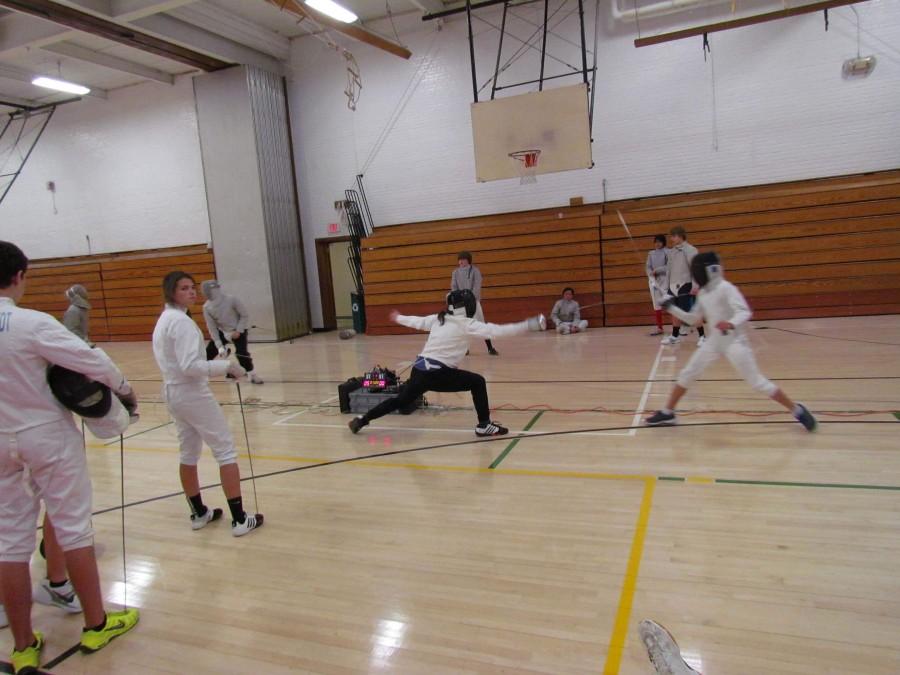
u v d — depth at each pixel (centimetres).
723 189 916
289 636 232
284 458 448
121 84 1195
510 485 364
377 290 1097
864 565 249
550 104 873
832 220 855
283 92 1130
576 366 692
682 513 308
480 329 427
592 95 887
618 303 964
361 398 558
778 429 423
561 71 959
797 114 870
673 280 767
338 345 1012
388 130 1080
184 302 306
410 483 380
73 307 663
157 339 303
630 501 328
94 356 220
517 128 890
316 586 267
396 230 1095
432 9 982
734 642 208
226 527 337
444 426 500
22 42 860
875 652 199
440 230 1044
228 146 1086
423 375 448
